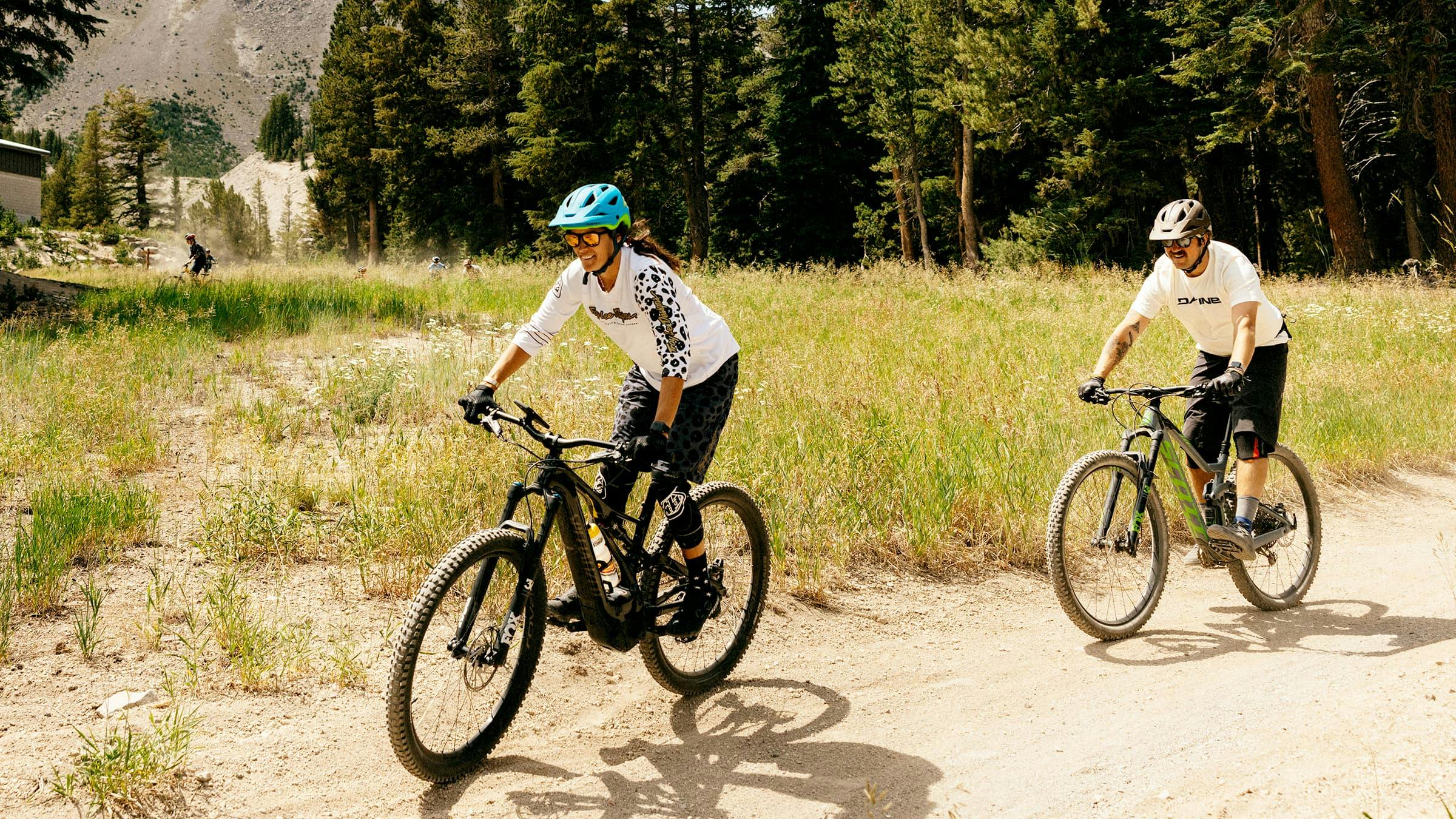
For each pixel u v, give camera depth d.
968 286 18.81
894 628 4.62
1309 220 29.62
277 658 3.81
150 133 104.75
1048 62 27.81
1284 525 4.76
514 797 3.05
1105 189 28.05
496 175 47.91
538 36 38.56
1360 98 25.62
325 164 63.16
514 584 3.40
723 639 4.07
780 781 3.16
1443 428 8.35
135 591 4.36
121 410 7.13
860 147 42.00
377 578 4.61
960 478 5.97
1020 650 4.36
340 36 66.75
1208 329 4.65
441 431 6.40
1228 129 24.83
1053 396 7.85
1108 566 4.58
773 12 41.25
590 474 5.69
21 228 39.41
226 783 3.04
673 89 38.16
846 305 15.53
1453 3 21.86
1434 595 4.96
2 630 3.82
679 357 3.38
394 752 3.14
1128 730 3.42
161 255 45.75
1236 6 24.23
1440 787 2.65
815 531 5.34
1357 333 11.98
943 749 3.37
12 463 5.84
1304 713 3.34
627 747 3.41
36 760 3.08
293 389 8.36
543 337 3.57
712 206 45.81
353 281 19.38
